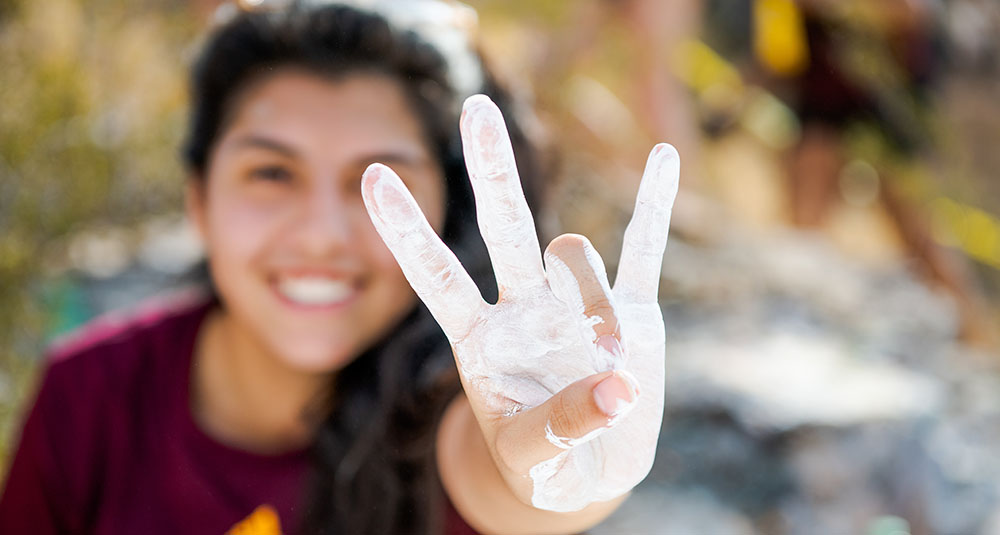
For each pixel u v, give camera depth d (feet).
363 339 2.67
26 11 4.84
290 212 2.62
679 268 6.23
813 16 7.82
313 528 2.71
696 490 4.42
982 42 9.86
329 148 2.62
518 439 2.01
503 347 2.07
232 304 2.72
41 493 2.89
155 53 5.25
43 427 2.88
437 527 2.61
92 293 4.58
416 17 2.71
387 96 2.65
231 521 2.75
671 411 4.72
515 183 2.05
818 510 4.45
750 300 6.04
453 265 2.06
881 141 7.89
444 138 2.70
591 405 1.92
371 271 2.64
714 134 8.39
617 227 5.94
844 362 5.41
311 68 2.63
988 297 9.10
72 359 2.91
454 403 2.59
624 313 2.11
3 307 4.36
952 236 9.01
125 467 2.84
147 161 5.18
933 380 5.57
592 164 6.68
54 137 4.77
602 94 7.40
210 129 2.74
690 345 5.35
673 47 7.27
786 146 8.32
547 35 7.04
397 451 2.64
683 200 7.18
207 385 2.84
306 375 2.73
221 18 2.79
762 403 4.70
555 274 2.06
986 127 10.26
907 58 7.91
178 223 5.36
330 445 2.70
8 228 4.55
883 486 4.65
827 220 8.32
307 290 2.64
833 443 4.59
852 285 6.85
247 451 2.77
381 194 2.03
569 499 2.09
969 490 4.82
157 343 2.89
